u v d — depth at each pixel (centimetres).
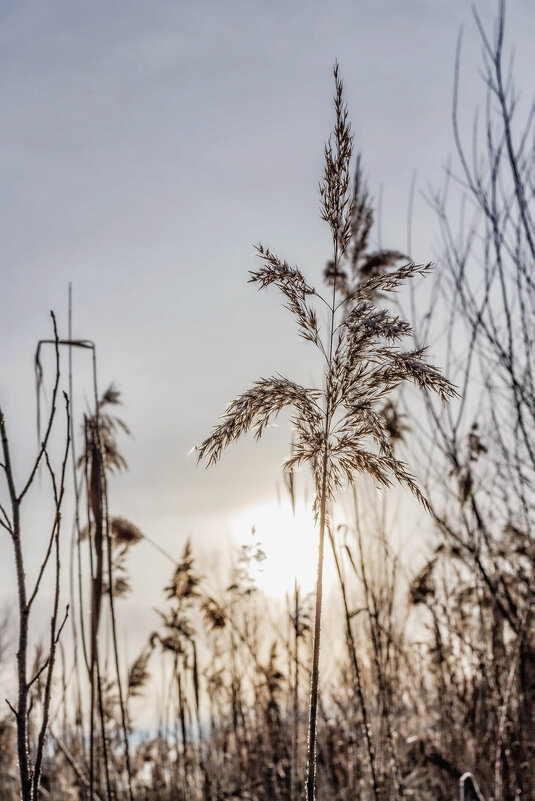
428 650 751
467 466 669
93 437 470
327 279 584
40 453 294
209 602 670
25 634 286
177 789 766
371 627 605
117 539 547
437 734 745
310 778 255
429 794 665
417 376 269
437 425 683
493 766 666
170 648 670
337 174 277
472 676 734
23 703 281
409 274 279
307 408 274
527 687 662
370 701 659
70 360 412
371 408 272
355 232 594
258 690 791
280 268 279
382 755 635
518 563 709
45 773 586
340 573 520
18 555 288
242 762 809
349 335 276
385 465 272
